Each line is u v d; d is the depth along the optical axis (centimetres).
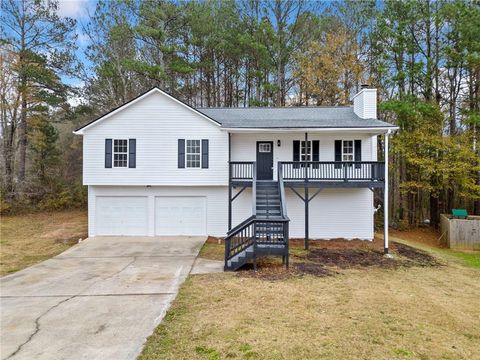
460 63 1769
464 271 1030
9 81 2062
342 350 479
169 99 1391
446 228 1595
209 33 2220
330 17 2238
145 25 2119
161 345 493
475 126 1739
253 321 573
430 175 1806
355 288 780
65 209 2273
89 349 486
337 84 2231
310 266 980
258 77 2323
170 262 1023
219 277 852
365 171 1370
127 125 1388
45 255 1134
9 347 495
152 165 1394
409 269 1007
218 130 1388
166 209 1444
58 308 648
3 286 795
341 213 1441
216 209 1441
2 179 2152
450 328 573
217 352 470
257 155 1452
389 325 572
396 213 2017
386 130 1265
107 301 685
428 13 1806
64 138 2936
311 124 1352
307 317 595
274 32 2209
